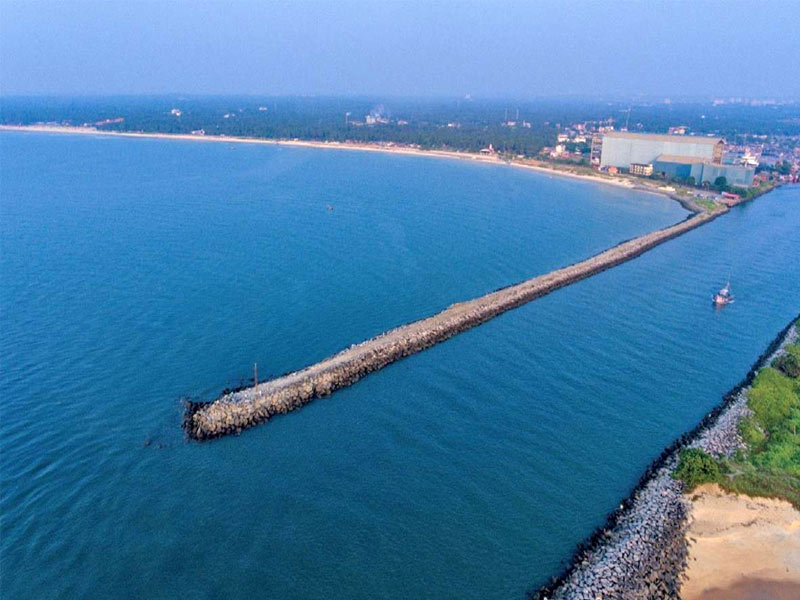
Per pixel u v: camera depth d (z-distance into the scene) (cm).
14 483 6069
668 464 6619
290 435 7112
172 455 6631
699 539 5600
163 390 7806
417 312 10631
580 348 9538
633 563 5234
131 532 5528
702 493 6159
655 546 5447
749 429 7312
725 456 6762
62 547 5334
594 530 5712
